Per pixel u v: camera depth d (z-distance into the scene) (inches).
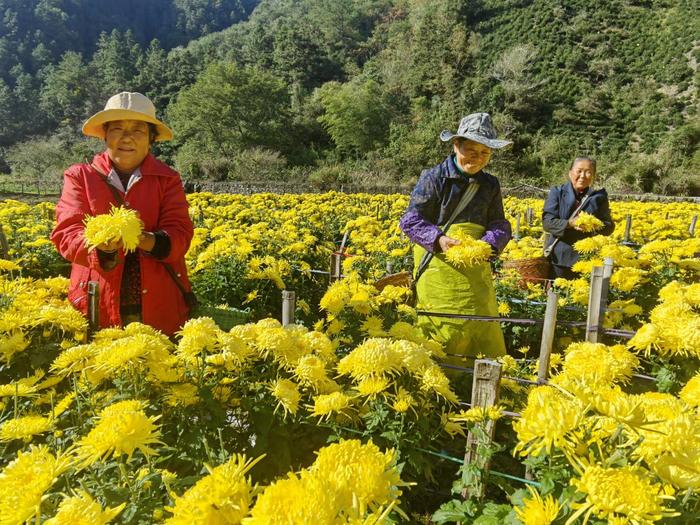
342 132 2380.7
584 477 43.8
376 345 76.5
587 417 52.3
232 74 2591.0
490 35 3024.1
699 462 47.0
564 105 2389.3
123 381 75.5
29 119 3511.3
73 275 120.7
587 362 73.5
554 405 49.0
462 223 131.7
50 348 98.7
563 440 47.1
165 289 118.4
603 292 129.6
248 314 132.8
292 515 32.5
